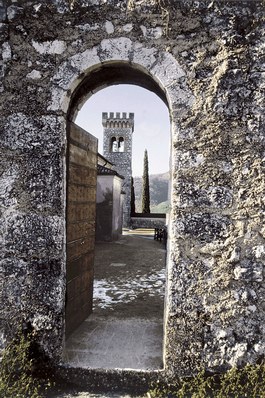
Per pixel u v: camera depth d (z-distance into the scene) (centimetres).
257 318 257
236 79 262
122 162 2614
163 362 270
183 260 264
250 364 254
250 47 262
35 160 277
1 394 248
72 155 312
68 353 290
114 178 1410
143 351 297
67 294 305
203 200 264
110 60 270
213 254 262
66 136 292
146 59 267
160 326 362
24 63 277
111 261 876
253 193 262
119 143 2748
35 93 276
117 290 546
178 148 266
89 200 375
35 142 277
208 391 254
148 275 683
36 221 277
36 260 276
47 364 271
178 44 266
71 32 272
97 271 721
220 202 263
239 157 263
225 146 264
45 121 275
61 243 276
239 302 259
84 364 272
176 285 263
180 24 266
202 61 265
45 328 272
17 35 277
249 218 262
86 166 360
